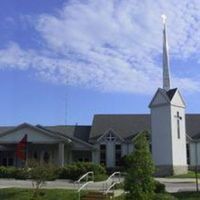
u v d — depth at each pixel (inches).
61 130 2864.2
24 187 1445.6
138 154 990.4
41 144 2544.3
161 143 2436.0
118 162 2687.0
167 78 2578.7
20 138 2509.8
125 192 1176.2
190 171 2591.0
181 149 2454.5
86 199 1233.4
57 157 2554.1
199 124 2837.1
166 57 2603.3
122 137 2736.2
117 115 2903.5
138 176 979.9
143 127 2800.2
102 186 1483.8
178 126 2456.9
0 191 1347.2
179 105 2482.8
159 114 2464.3
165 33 2630.4
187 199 1227.2
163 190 1286.9
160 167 2412.6
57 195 1268.5
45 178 1328.7
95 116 2913.4
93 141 2723.9
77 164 1861.5
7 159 2593.5
